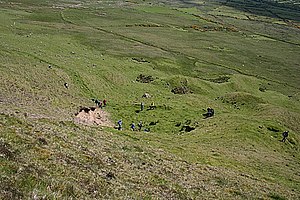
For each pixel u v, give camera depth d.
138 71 101.19
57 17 164.75
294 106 102.19
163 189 24.94
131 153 33.34
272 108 85.88
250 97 93.62
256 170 44.28
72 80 75.62
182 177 30.67
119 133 47.06
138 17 199.12
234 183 34.28
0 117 26.70
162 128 64.50
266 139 60.88
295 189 39.81
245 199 29.64
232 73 123.50
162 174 29.34
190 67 122.44
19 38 100.38
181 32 179.38
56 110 53.47
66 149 24.97
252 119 69.06
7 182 12.58
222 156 46.28
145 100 79.31
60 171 18.36
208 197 26.95
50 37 116.12
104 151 29.89
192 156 42.31
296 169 49.81
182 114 72.31
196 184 29.75
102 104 71.12
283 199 33.28
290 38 196.50
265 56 154.62
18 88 58.69
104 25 164.62
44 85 66.06
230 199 28.06
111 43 131.25
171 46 146.88
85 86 76.25
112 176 22.59
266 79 125.00
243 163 45.44
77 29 144.88
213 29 197.75
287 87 119.94
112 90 80.75
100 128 46.94
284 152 58.56
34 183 13.50
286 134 62.66
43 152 20.94
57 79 71.75
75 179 17.86
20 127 25.86
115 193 18.41
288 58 155.62
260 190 34.53
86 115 60.41
